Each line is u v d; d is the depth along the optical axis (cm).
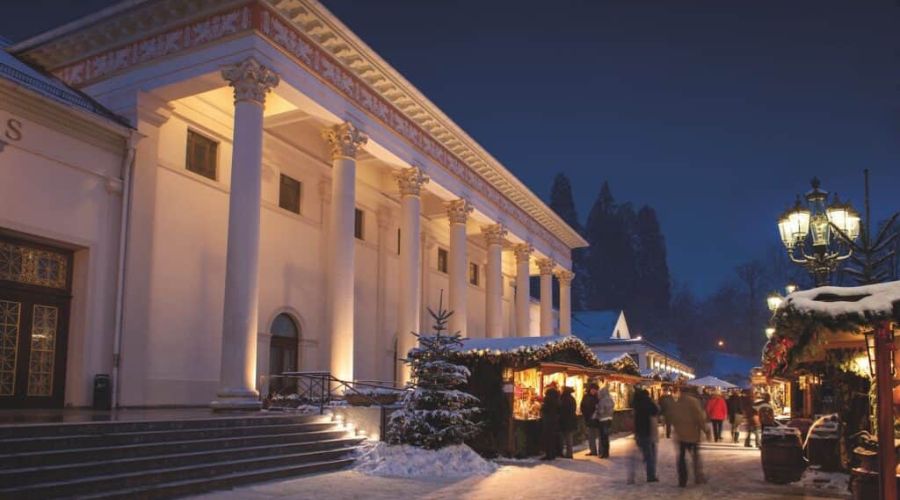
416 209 2703
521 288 3878
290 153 2589
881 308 905
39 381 1788
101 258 1889
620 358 2712
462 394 1608
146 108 2005
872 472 1009
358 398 1925
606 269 11900
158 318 2005
